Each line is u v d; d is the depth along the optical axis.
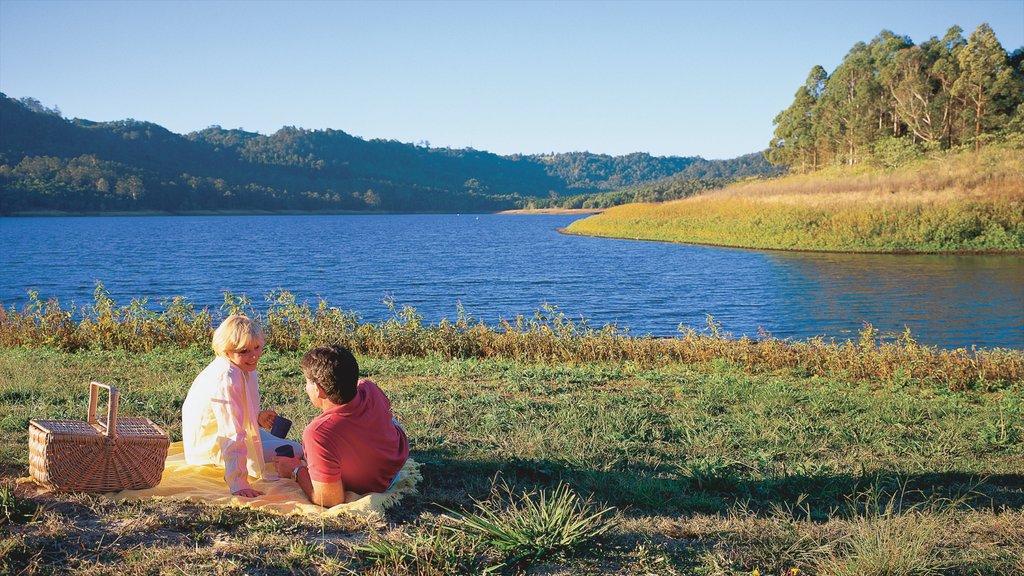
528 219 187.50
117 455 4.34
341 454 4.42
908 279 31.67
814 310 24.19
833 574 3.89
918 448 7.05
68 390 7.97
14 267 43.00
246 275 39.00
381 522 4.23
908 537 4.25
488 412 7.75
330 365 4.33
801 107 109.12
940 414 8.71
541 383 9.77
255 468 4.72
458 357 12.88
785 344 13.39
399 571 3.60
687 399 9.03
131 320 12.90
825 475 5.85
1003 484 6.11
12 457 5.15
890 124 92.38
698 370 12.16
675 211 71.19
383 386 9.31
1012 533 4.71
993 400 10.07
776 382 10.59
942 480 6.10
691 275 35.53
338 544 3.88
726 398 9.23
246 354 4.63
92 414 4.55
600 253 51.12
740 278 33.72
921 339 18.98
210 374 4.63
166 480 4.61
